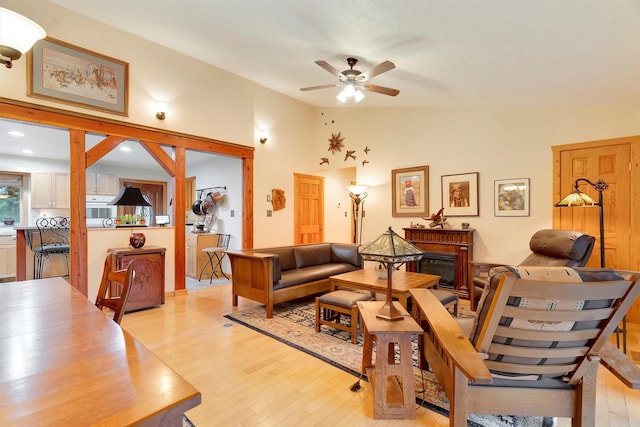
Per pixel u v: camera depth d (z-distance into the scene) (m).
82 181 3.71
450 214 4.89
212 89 4.89
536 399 1.55
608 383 2.22
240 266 3.90
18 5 3.27
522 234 4.24
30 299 1.63
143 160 7.06
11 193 6.16
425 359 2.32
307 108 6.51
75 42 3.63
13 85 3.26
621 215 3.50
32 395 0.76
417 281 3.32
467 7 2.16
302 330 3.19
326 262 4.97
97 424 0.66
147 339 2.96
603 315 1.34
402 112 5.48
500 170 4.43
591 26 2.09
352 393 2.09
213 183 6.56
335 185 7.10
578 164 3.80
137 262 3.78
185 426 1.76
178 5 3.14
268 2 2.71
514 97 3.86
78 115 3.66
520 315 1.33
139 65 4.13
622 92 3.15
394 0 2.27
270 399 2.02
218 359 2.56
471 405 1.55
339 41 3.12
